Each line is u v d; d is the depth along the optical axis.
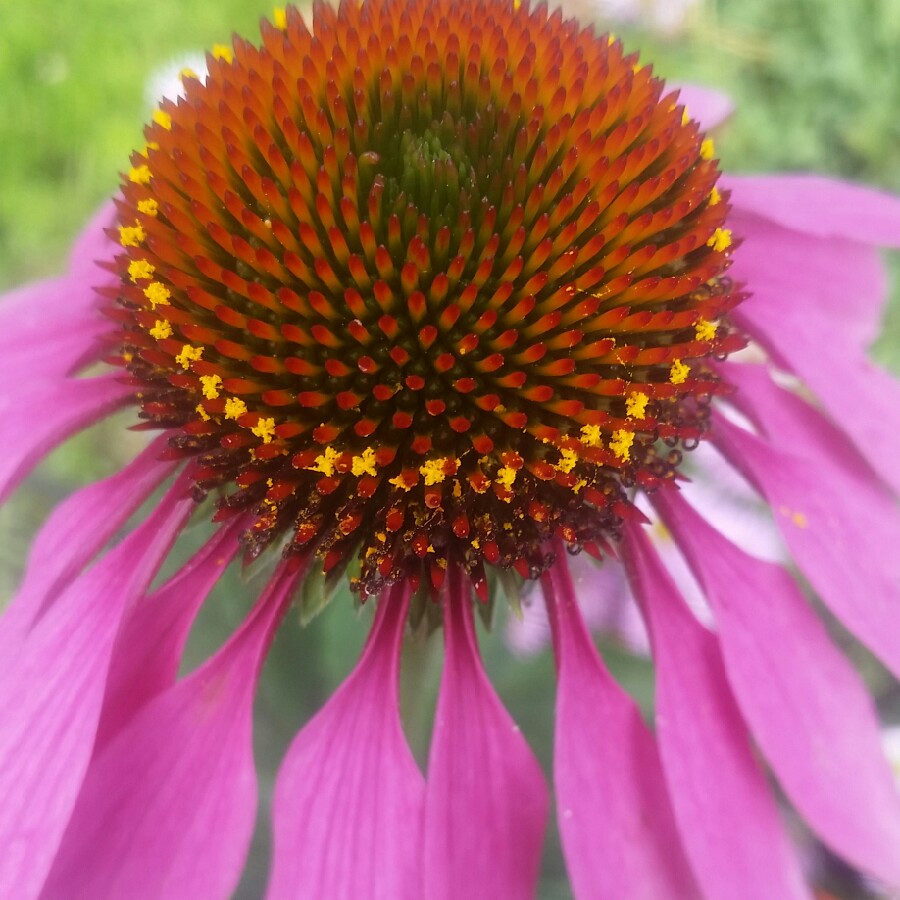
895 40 0.19
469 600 0.06
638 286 0.06
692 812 0.06
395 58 0.07
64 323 0.08
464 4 0.07
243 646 0.06
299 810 0.06
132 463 0.07
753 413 0.08
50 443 0.07
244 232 0.06
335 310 0.06
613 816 0.06
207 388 0.06
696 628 0.07
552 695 0.09
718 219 0.07
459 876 0.05
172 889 0.05
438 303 0.06
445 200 0.06
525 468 0.06
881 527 0.07
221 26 0.21
